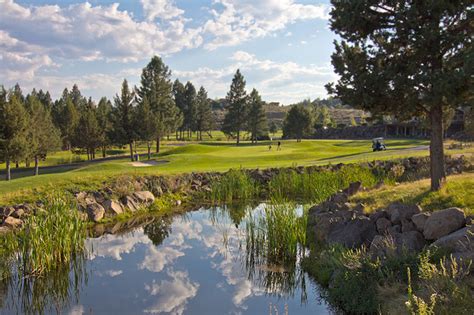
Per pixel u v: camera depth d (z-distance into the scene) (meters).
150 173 25.47
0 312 9.43
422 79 12.40
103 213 19.16
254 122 94.38
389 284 8.48
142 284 11.02
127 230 17.69
